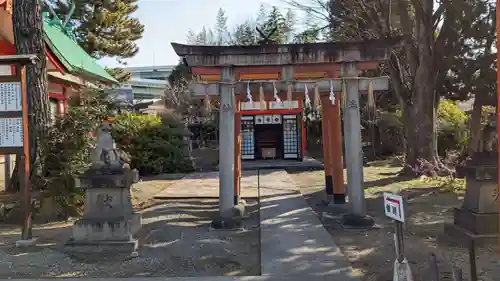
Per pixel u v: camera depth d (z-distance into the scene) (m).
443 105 21.09
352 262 5.81
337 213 8.70
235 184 9.31
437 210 8.92
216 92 7.89
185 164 18.06
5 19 11.84
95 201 6.57
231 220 7.89
